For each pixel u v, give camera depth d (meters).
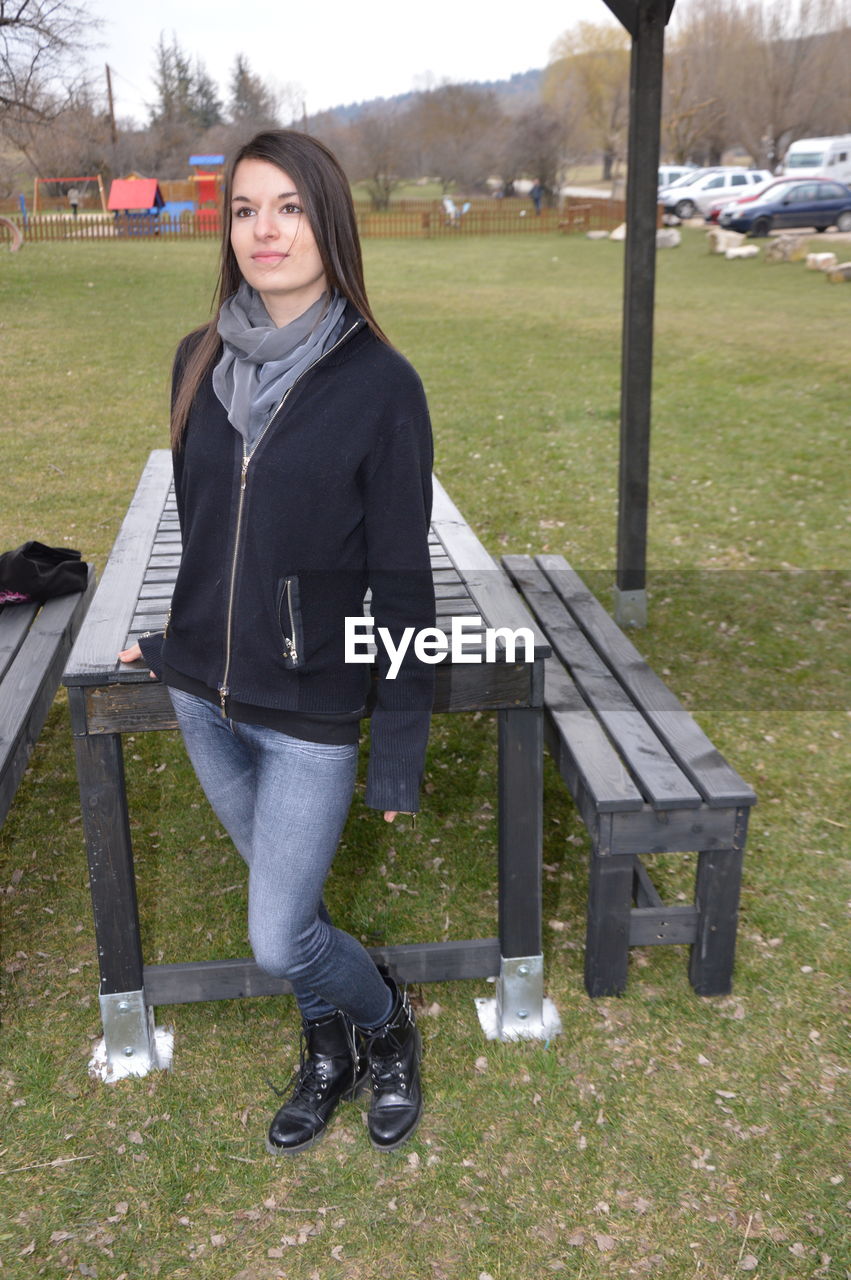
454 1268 2.12
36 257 22.73
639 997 2.81
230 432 1.82
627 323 4.66
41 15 21.41
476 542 3.10
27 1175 2.31
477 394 9.98
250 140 1.76
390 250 26.91
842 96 48.97
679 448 8.05
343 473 1.76
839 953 2.97
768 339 12.63
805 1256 2.12
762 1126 2.42
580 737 2.86
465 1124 2.44
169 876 3.33
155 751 4.07
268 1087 2.55
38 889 3.25
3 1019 2.74
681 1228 2.19
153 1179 2.31
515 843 2.54
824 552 5.96
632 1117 2.45
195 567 1.90
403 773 1.93
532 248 26.98
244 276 1.80
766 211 25.62
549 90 69.31
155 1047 2.64
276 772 1.95
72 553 4.01
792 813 3.62
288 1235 2.19
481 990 2.86
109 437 8.35
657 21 4.16
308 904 2.03
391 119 52.34
